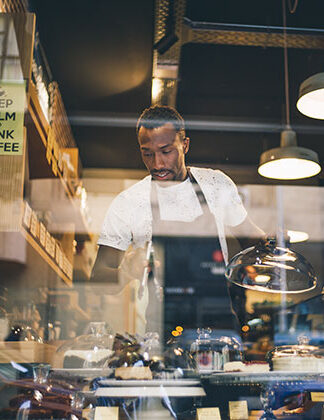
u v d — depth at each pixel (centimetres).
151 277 239
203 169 253
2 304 259
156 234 240
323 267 445
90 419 155
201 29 314
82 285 357
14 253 239
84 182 385
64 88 349
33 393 156
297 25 317
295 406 168
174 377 158
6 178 193
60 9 295
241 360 169
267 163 329
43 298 313
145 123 246
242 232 244
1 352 167
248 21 315
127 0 289
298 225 402
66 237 341
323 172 391
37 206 255
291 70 356
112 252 239
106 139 372
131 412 152
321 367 165
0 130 193
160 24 312
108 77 348
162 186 245
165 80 355
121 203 243
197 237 242
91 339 167
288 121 389
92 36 317
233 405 162
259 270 189
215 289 326
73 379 158
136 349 161
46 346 184
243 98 378
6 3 220
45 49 320
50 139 258
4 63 198
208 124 380
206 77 359
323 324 286
